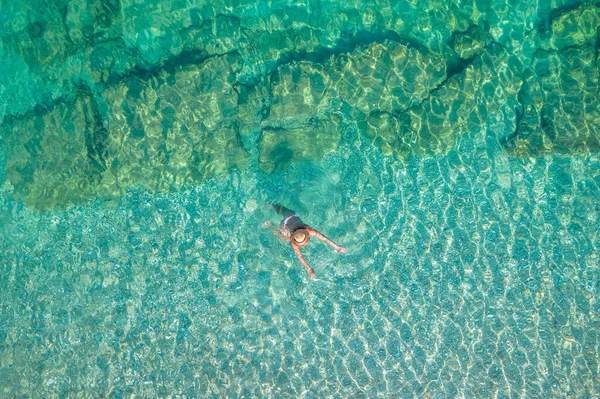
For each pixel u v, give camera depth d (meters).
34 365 7.34
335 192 8.03
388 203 7.99
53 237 8.10
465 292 7.43
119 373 7.23
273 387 7.04
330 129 8.33
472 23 8.73
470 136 8.28
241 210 8.05
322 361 7.15
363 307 7.42
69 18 8.84
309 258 7.72
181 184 8.25
